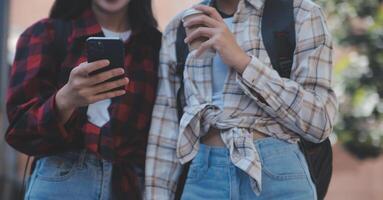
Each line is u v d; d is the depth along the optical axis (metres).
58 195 4.61
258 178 4.16
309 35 4.40
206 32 4.22
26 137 4.62
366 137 10.94
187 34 4.31
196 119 4.41
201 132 4.44
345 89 10.63
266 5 4.50
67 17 5.05
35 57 4.77
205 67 4.51
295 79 4.39
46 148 4.61
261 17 4.48
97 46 4.13
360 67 10.64
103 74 4.15
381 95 10.64
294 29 4.42
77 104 4.32
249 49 4.39
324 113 4.30
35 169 4.77
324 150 4.52
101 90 4.24
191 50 4.30
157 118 4.83
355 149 11.38
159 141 4.79
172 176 4.74
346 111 10.81
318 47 4.39
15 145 4.66
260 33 4.43
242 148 4.24
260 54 4.38
